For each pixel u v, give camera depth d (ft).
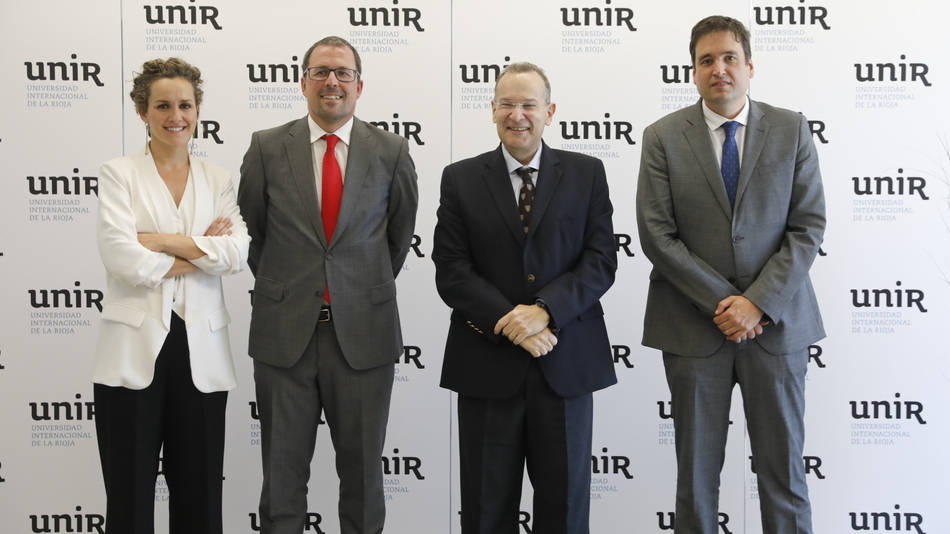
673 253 8.51
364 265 8.88
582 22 11.17
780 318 8.50
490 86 11.21
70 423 11.19
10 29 10.95
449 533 11.41
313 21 11.12
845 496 11.30
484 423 8.41
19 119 11.00
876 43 11.10
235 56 11.10
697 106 8.97
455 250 8.63
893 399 11.24
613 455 11.43
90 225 11.12
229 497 11.33
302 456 8.93
